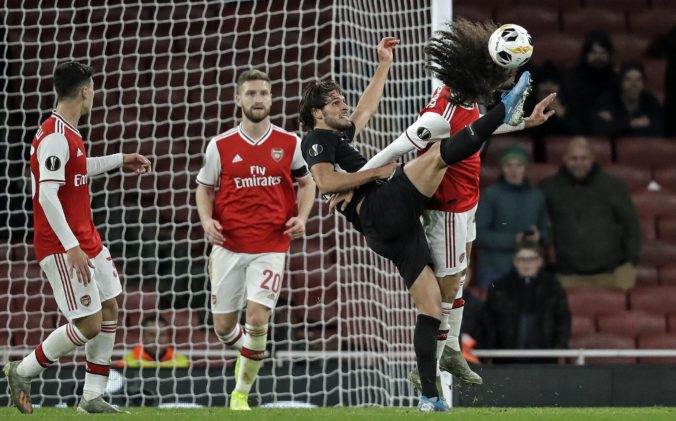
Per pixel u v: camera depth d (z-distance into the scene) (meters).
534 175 41.41
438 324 19.55
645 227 41.72
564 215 38.31
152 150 39.81
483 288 36.78
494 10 45.53
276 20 40.84
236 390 24.64
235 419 17.12
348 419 16.83
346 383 31.12
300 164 25.64
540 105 19.00
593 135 42.50
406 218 19.31
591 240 38.19
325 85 21.16
